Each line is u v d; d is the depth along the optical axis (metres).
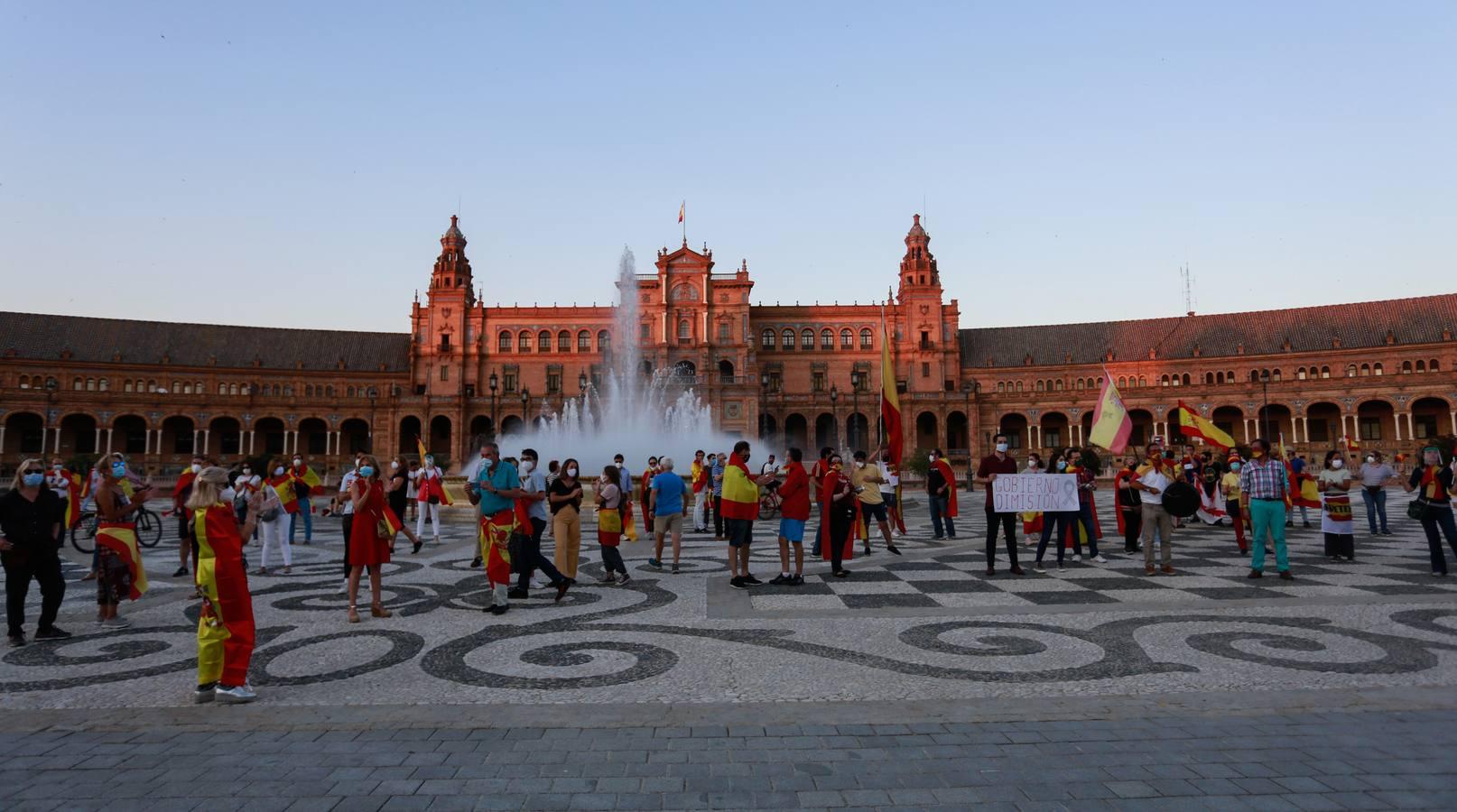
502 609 11.66
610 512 14.41
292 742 6.23
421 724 6.65
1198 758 5.79
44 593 10.45
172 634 10.70
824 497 15.60
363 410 99.75
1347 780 5.38
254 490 16.78
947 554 19.11
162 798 5.15
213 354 99.50
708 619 11.12
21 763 5.78
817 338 110.50
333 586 14.60
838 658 8.88
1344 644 9.33
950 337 108.19
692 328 102.56
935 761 5.76
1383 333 90.75
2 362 88.25
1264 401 89.56
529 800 5.11
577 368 104.25
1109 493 53.41
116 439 94.38
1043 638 9.79
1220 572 15.55
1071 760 5.77
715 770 5.62
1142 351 102.75
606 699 7.40
